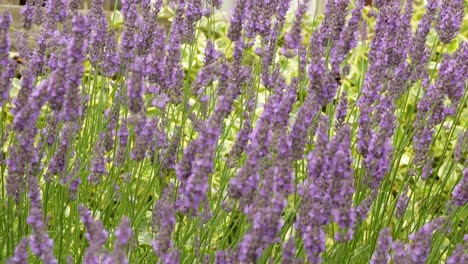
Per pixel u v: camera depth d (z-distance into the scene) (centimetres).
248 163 279
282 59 737
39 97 297
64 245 390
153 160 403
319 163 283
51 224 416
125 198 387
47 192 356
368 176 337
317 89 331
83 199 413
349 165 309
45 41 406
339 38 414
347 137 307
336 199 284
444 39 433
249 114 430
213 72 386
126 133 364
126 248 353
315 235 271
